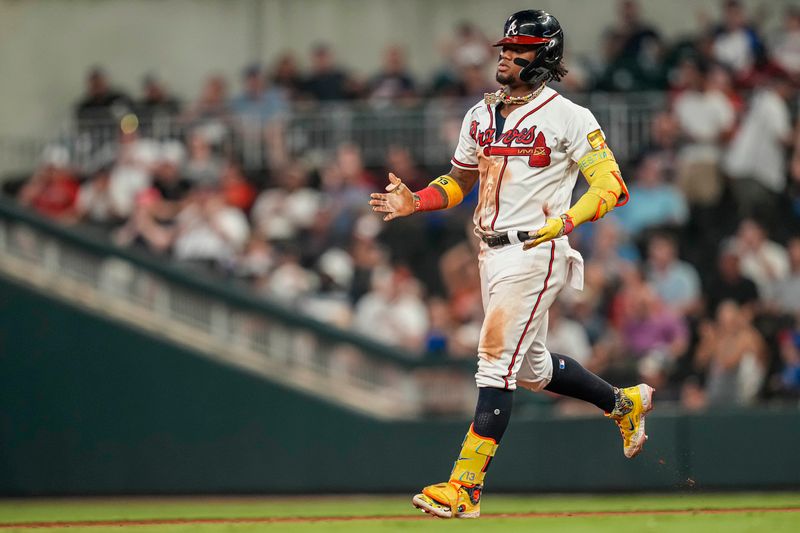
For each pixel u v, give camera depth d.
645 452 32.69
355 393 36.41
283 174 44.56
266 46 58.16
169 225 42.66
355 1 58.00
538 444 33.62
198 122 46.75
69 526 20.81
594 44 56.50
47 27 57.88
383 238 42.91
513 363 17.62
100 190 44.41
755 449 32.28
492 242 17.69
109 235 43.19
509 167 17.42
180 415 36.72
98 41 58.09
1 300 37.38
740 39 47.91
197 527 20.05
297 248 41.41
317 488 35.81
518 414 33.91
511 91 17.69
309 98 48.69
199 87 58.28
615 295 38.03
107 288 37.84
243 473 36.22
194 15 58.28
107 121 47.50
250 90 48.66
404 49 57.88
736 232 42.50
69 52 57.91
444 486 17.62
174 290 37.41
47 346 37.31
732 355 35.31
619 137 45.84
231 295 36.41
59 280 37.94
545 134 17.31
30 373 37.28
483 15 57.62
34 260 38.12
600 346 35.81
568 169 17.72
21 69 57.66
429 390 35.72
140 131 47.12
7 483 37.19
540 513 22.52
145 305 37.69
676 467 24.83
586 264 38.44
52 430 37.19
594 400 18.72
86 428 37.06
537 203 17.44
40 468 37.16
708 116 43.69
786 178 43.72
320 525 19.97
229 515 26.72
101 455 36.97
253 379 36.34
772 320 36.62
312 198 43.66
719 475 32.25
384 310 37.94
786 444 32.31
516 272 17.42
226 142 46.53
